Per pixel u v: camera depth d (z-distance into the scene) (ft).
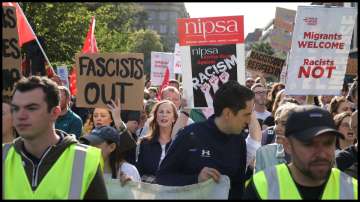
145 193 11.21
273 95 27.73
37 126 9.39
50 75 22.15
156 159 16.30
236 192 12.15
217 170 11.55
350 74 33.63
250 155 14.65
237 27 16.62
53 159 9.57
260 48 80.23
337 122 14.78
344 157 12.64
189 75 16.96
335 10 17.40
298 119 8.98
